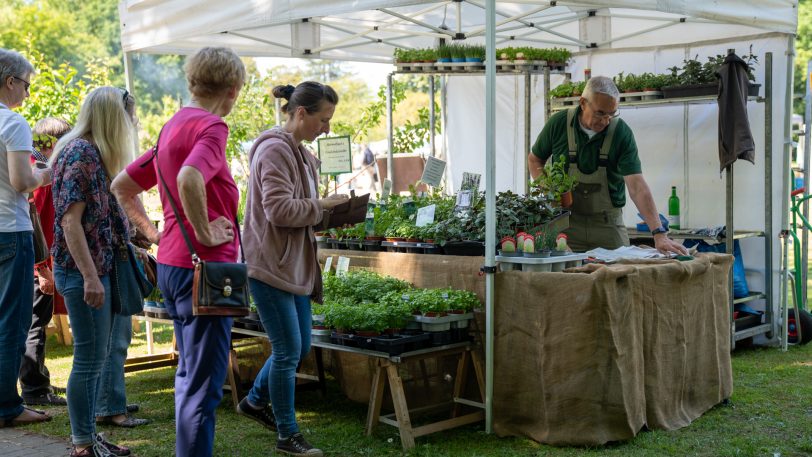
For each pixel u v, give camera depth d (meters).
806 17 27.89
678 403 4.55
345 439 4.37
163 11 5.93
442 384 4.73
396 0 4.52
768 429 4.45
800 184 10.14
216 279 3.14
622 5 4.52
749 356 6.43
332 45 7.46
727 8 5.28
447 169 9.20
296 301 3.96
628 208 7.74
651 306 4.30
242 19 5.32
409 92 26.77
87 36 38.41
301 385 5.28
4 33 34.84
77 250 3.68
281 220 3.69
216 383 3.26
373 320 4.15
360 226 5.35
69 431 4.58
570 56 6.97
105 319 3.86
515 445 4.16
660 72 7.40
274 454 4.12
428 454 4.05
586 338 4.03
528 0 5.96
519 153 8.55
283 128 3.90
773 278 6.77
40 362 5.18
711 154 7.19
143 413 5.00
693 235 6.78
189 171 3.02
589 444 4.07
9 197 4.37
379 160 9.71
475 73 6.56
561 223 4.82
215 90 3.32
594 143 5.18
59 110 8.95
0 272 4.46
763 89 6.71
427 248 4.94
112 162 3.85
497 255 4.40
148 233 3.98
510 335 4.27
